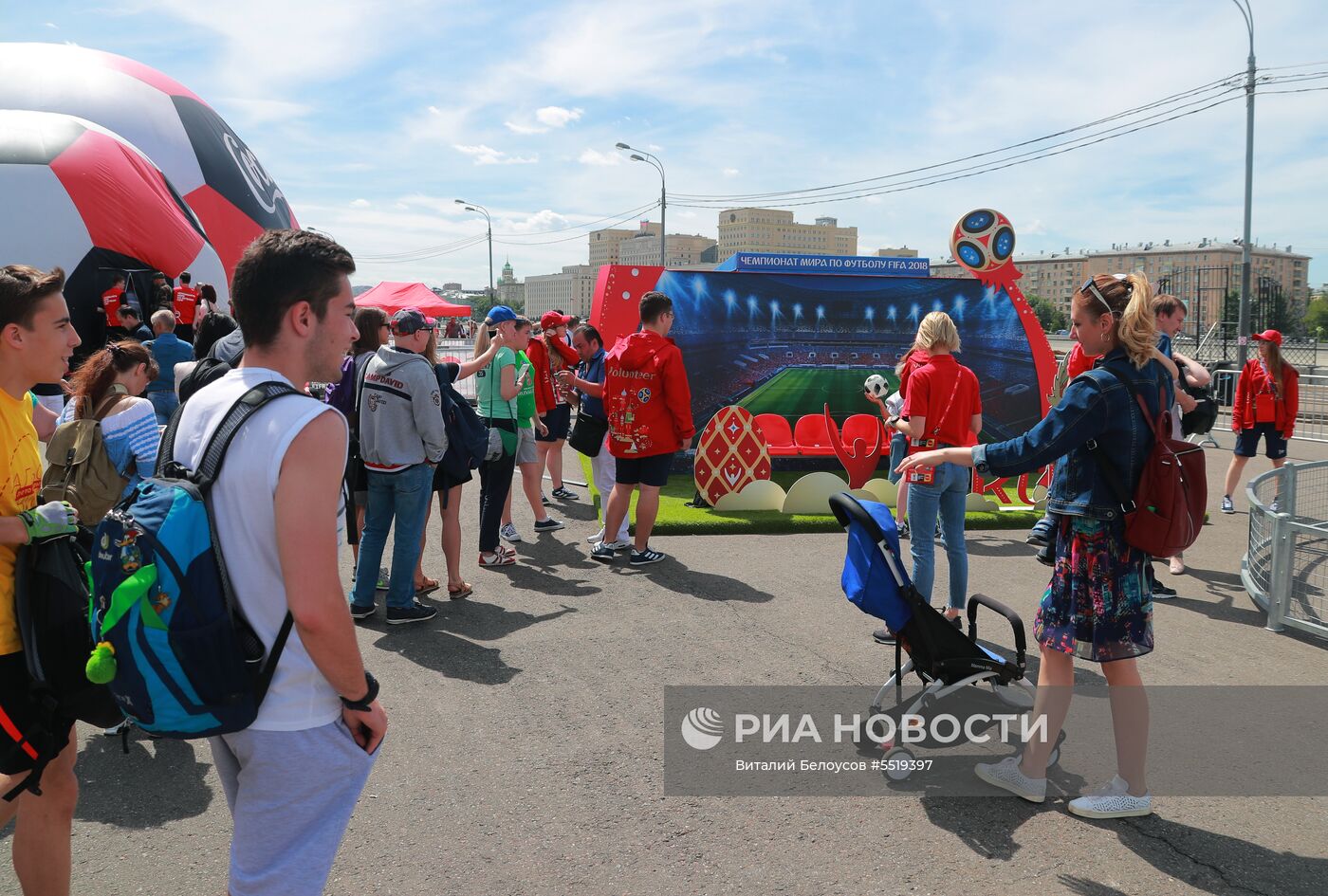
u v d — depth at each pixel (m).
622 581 6.25
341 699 1.79
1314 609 5.39
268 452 1.65
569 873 2.92
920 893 2.82
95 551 1.71
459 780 3.53
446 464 5.54
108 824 3.19
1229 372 17.95
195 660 1.62
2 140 12.34
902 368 5.28
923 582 5.06
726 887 2.85
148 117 15.97
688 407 6.54
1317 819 3.26
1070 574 3.20
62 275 2.44
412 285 26.98
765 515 8.06
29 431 2.46
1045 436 3.06
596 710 4.18
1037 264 143.62
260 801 1.77
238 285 1.81
